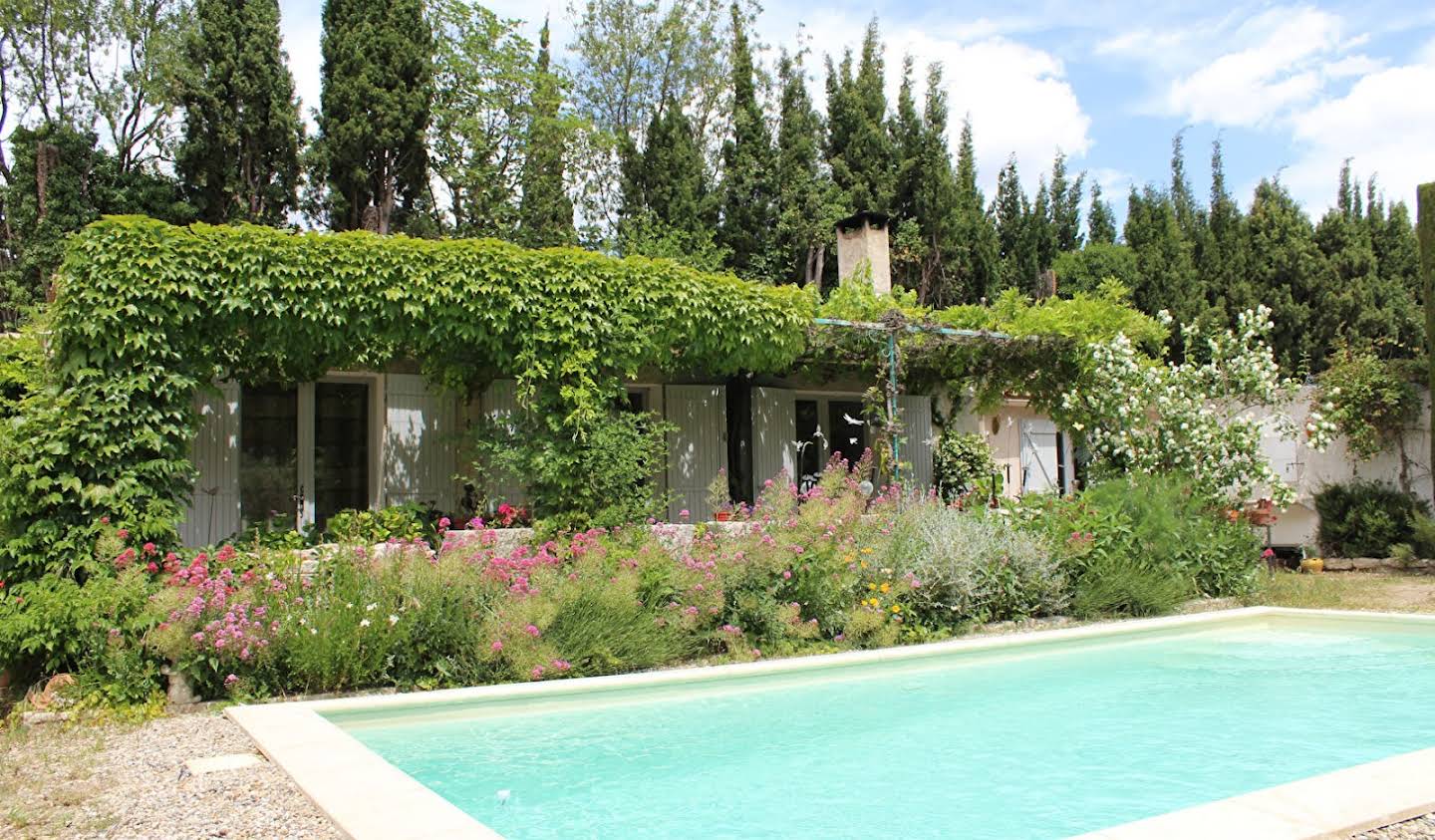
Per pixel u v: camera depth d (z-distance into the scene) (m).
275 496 9.78
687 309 9.38
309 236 7.73
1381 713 5.69
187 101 19.28
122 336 6.82
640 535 7.90
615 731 5.36
